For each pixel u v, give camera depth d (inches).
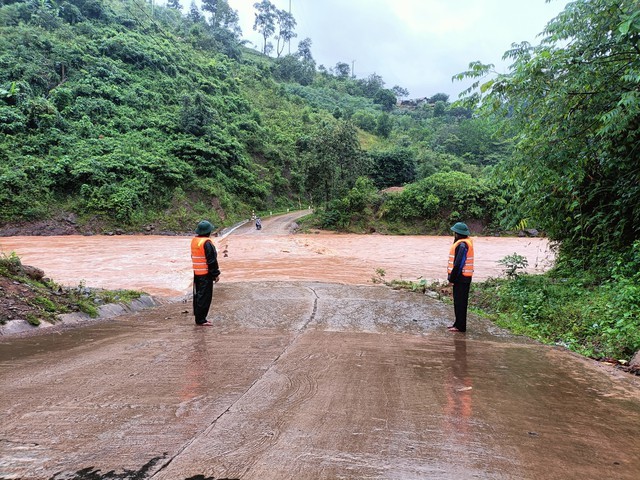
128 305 276.7
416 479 74.7
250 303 293.7
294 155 2549.2
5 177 1300.4
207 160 1822.1
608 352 186.1
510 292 313.9
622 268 278.4
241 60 3629.4
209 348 171.8
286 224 1712.6
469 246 225.9
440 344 193.8
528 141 323.9
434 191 1663.4
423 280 410.6
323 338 196.9
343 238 1364.4
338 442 88.7
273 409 106.7
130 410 103.7
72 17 2203.5
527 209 367.6
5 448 83.0
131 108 1850.4
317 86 4335.6
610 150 309.9
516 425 101.4
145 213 1502.2
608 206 334.6
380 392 122.3
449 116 3853.3
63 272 542.0
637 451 89.6
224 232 1483.8
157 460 79.6
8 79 1619.1
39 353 159.6
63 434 89.6
